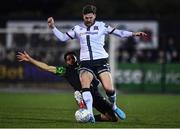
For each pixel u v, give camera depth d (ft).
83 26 110.22
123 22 273.33
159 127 103.19
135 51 272.31
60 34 110.11
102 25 109.91
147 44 272.51
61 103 175.11
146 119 120.78
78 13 411.34
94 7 109.70
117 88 251.60
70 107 157.38
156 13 433.07
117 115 111.14
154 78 250.16
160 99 200.95
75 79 114.21
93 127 100.94
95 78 111.96
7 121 113.29
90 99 107.76
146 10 433.07
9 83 263.70
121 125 105.40
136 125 106.11
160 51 271.69
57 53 265.34
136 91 251.60
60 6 419.13
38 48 266.57
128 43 272.51
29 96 214.28
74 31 110.22
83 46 109.29
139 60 271.28
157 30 273.13
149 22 273.33
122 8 430.20
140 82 251.39
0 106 159.74
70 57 114.42
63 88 259.80
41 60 265.34
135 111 144.46
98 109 111.96
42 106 160.97
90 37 108.68
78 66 114.83
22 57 114.01
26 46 267.39
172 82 248.93
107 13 422.00
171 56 269.85
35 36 267.80
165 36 272.92
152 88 250.57
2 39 269.23
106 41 257.75
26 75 262.26
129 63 252.01
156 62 262.67
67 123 108.37
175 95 230.07
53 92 244.01
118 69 252.01
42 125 104.53
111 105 110.83
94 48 108.68
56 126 102.68
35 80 262.06
